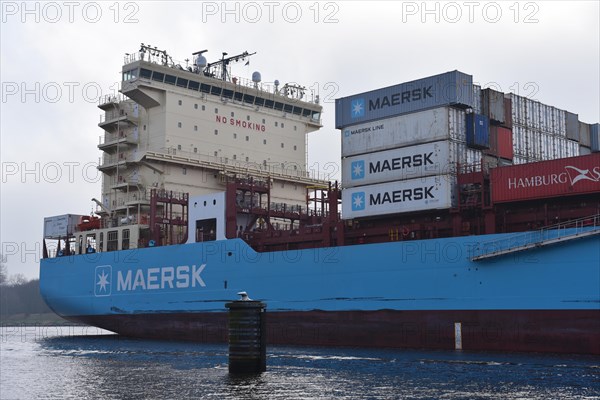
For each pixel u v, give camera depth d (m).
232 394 33.91
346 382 37.72
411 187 56.88
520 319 49.25
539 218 51.81
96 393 35.34
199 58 82.50
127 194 81.44
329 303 59.25
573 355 46.94
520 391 34.31
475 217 55.69
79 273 81.19
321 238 64.06
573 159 48.66
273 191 83.50
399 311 55.09
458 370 41.78
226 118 82.00
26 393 35.69
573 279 47.19
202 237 71.00
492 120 59.03
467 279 51.84
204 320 68.12
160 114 78.69
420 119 56.97
